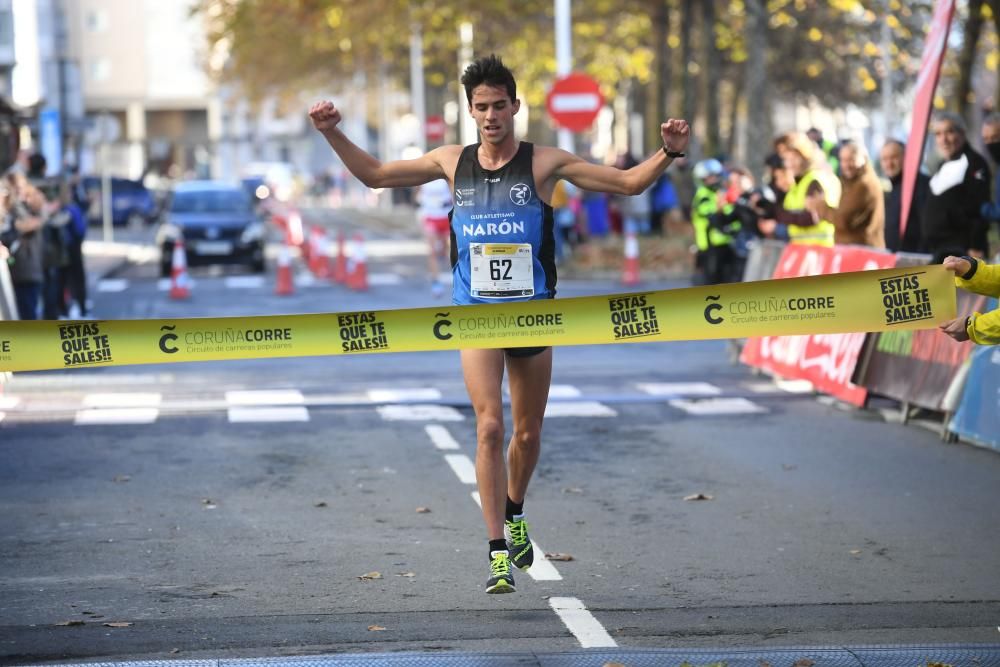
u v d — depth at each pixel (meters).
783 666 18.83
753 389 45.50
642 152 184.88
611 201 119.25
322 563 25.19
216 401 43.56
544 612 22.03
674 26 145.25
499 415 21.53
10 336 21.94
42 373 50.19
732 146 174.62
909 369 38.78
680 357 54.03
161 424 39.69
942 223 41.47
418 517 28.77
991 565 24.91
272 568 24.84
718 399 43.53
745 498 30.41
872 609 22.16
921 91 42.72
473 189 21.44
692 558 25.47
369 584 23.78
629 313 21.53
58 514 29.16
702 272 62.09
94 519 28.70
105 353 22.02
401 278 99.50
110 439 37.47
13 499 30.55
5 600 22.92
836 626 21.20
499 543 21.48
